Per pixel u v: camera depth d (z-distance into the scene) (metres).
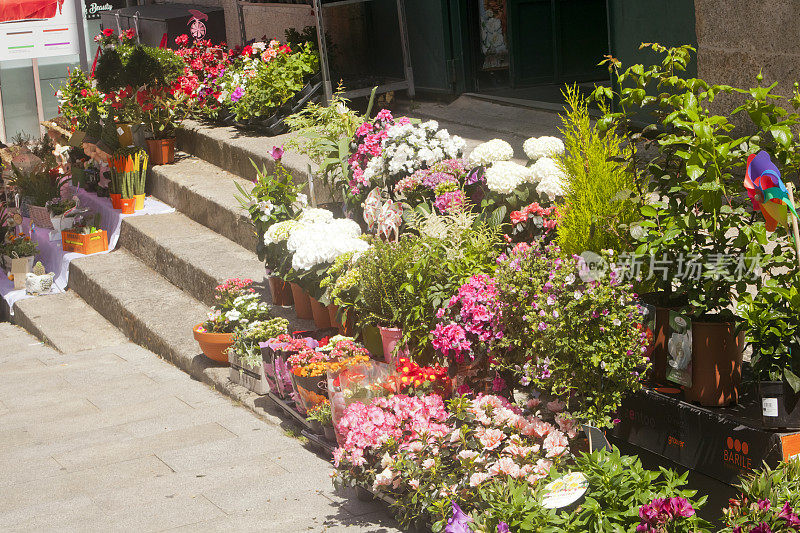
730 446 3.95
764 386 3.83
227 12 15.52
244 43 14.83
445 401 4.97
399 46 11.95
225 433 6.19
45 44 17.47
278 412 6.44
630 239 4.47
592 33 11.79
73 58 20.36
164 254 10.01
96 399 7.34
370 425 4.62
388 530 4.52
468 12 11.45
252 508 4.92
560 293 4.27
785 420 3.78
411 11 11.80
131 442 6.20
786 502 3.49
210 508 4.98
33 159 13.19
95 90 13.73
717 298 4.14
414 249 5.46
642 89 4.51
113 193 11.59
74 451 6.12
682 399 4.20
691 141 4.12
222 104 12.38
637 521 3.73
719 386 4.08
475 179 6.26
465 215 5.73
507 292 4.62
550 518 3.73
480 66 11.61
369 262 5.54
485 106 10.95
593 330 4.19
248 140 11.35
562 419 4.39
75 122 13.69
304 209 7.32
